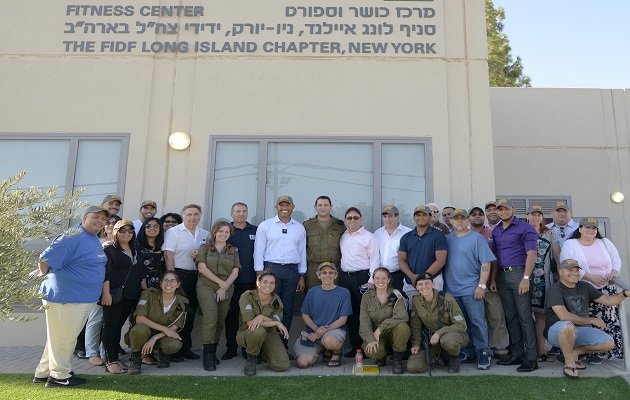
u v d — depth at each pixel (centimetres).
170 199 681
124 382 472
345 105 697
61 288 451
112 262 504
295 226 593
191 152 688
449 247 565
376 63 707
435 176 676
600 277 554
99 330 554
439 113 693
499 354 573
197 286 552
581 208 1011
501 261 553
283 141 691
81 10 725
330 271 551
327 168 688
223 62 710
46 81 707
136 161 687
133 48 715
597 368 529
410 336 526
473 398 432
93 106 701
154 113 701
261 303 523
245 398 430
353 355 588
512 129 1035
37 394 432
